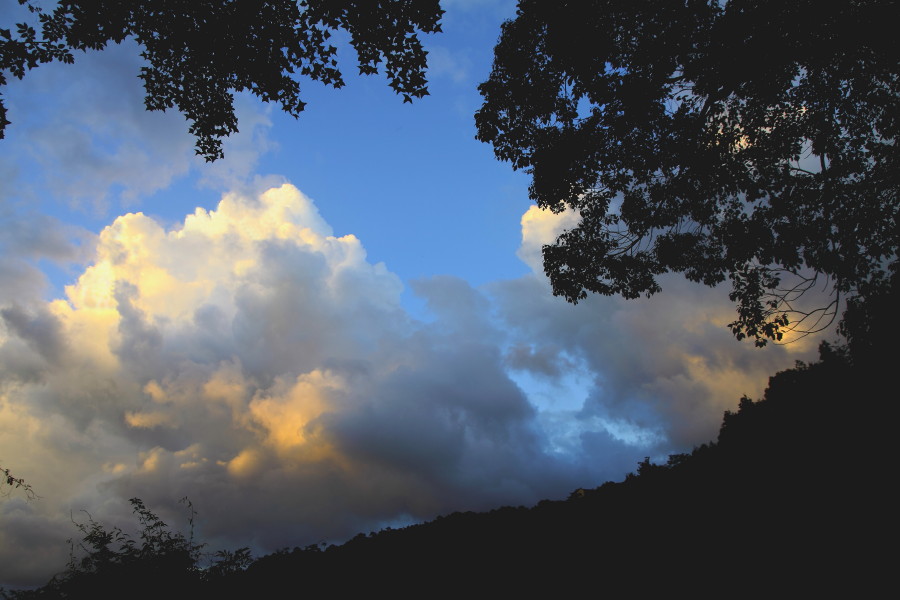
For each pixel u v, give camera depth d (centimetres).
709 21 1249
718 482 1252
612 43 1277
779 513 1006
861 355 1490
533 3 1246
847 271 1360
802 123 1353
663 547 998
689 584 857
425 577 1080
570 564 1016
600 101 1320
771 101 1345
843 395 1438
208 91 1188
